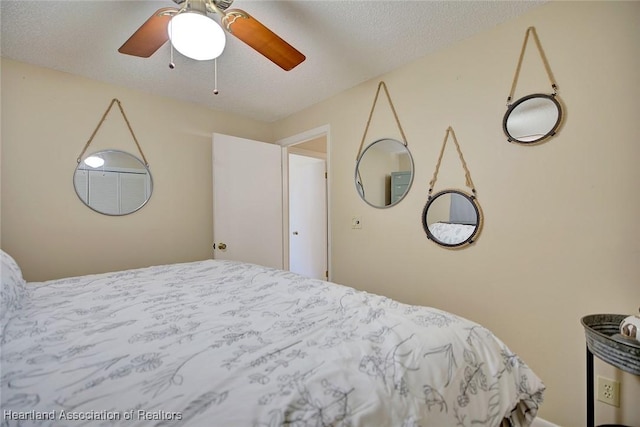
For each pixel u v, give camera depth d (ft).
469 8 4.67
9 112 5.90
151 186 7.70
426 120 6.08
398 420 1.91
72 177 6.58
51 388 1.87
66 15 4.67
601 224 4.12
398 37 5.43
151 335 2.72
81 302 3.75
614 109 4.02
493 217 5.16
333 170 8.08
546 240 4.59
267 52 4.51
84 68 6.36
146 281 4.87
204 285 4.61
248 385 1.91
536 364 4.69
